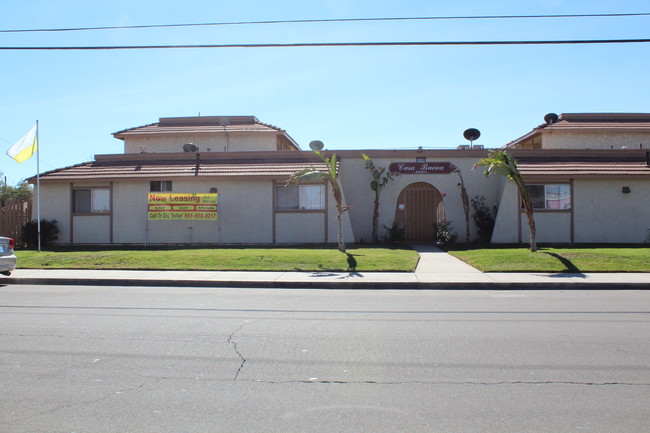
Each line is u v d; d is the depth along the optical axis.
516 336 7.68
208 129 27.88
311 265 15.62
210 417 4.76
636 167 21.75
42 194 22.52
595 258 16.06
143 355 6.68
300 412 4.87
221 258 16.62
